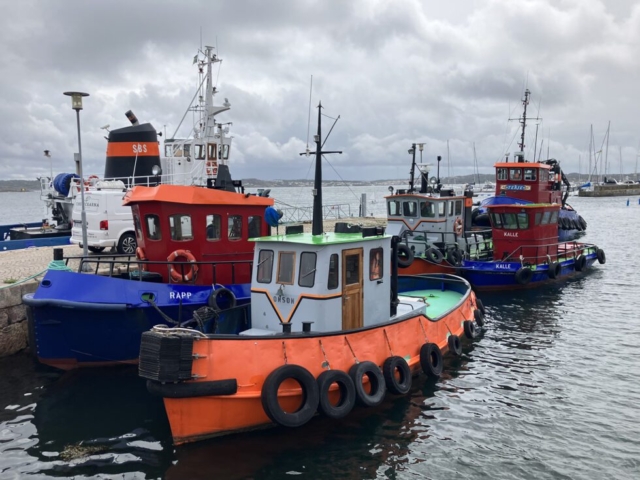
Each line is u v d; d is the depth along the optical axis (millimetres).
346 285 11367
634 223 58188
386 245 12445
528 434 10422
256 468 8984
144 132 25250
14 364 13984
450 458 9492
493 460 9461
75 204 22203
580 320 18969
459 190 30156
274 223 14734
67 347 12656
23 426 10594
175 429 9195
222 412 9344
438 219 26188
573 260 27797
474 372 13664
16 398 11938
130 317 12938
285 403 9695
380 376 10945
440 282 19469
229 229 15180
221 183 16391
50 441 9992
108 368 13383
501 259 26000
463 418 11047
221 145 24688
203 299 14016
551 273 25062
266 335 9703
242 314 12680
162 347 8828
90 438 10094
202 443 9492
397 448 9766
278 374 9461
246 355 9438
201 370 9070
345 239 11359
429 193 27609
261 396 9391
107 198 20703
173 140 26328
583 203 102000
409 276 19188
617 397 12172
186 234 14508
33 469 9031
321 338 10234
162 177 25703
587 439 10250
